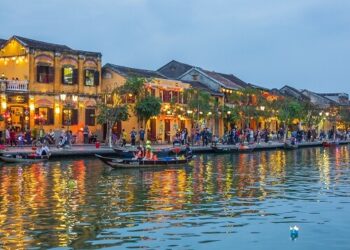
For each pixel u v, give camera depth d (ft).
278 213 65.82
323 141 254.06
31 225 57.98
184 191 83.41
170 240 52.54
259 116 238.07
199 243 51.62
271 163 139.64
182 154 142.51
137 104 180.24
